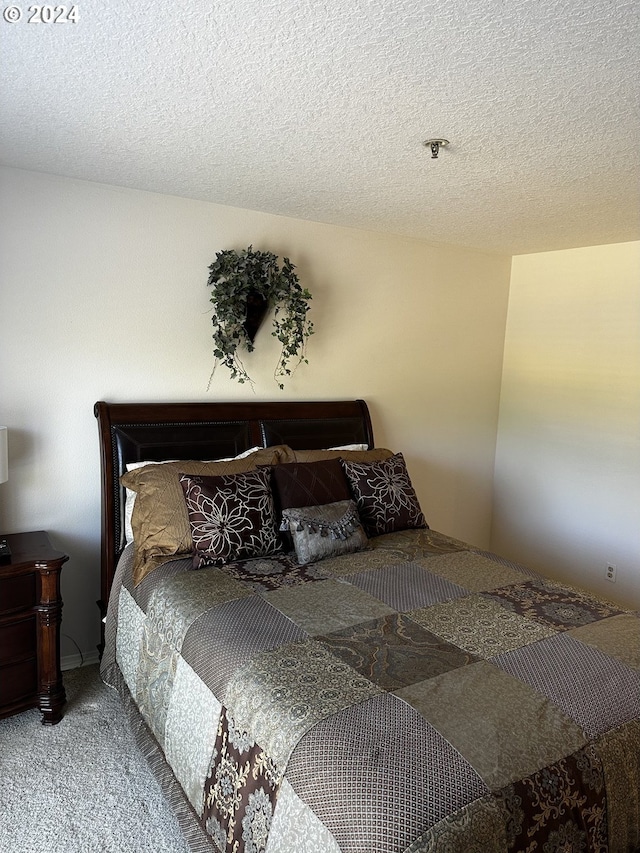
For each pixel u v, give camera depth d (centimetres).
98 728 249
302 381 361
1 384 270
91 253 285
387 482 309
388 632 195
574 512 407
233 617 201
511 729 146
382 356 393
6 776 219
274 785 144
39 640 246
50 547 259
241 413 329
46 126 210
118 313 296
